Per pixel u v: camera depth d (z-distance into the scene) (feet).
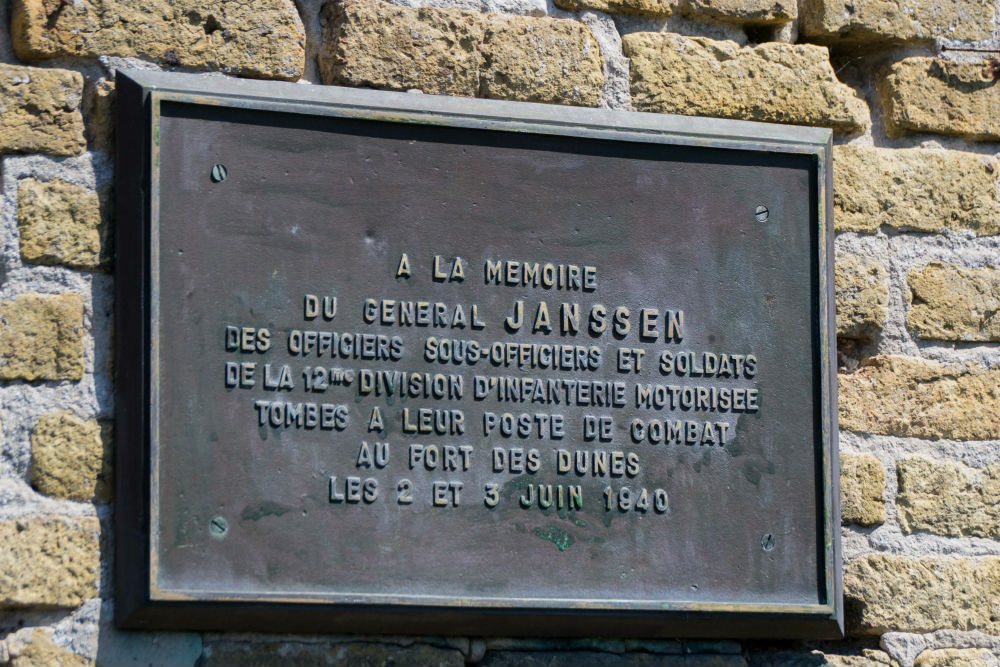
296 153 14.02
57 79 13.88
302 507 13.50
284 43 14.69
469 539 13.87
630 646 14.69
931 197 16.56
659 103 15.75
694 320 14.87
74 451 13.39
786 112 16.16
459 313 14.20
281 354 13.67
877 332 16.16
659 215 14.96
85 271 13.75
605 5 15.83
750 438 14.84
